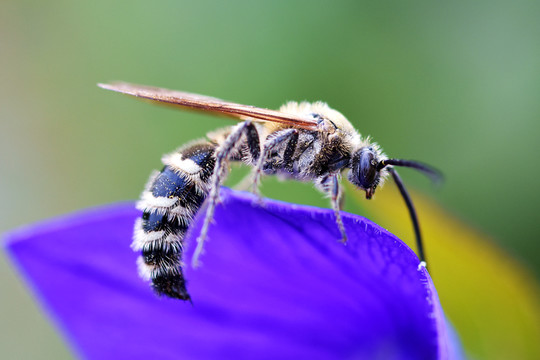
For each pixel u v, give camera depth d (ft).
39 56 0.45
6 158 0.47
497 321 0.30
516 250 0.38
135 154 0.44
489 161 0.40
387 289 0.28
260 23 0.42
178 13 0.43
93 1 0.44
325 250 0.28
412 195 0.31
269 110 0.32
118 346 0.30
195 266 0.29
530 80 0.40
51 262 0.29
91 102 0.44
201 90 0.42
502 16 0.40
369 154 0.32
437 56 0.41
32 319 0.46
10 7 0.45
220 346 0.30
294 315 0.29
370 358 0.29
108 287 0.30
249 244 0.29
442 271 0.30
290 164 0.33
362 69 0.41
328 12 0.41
